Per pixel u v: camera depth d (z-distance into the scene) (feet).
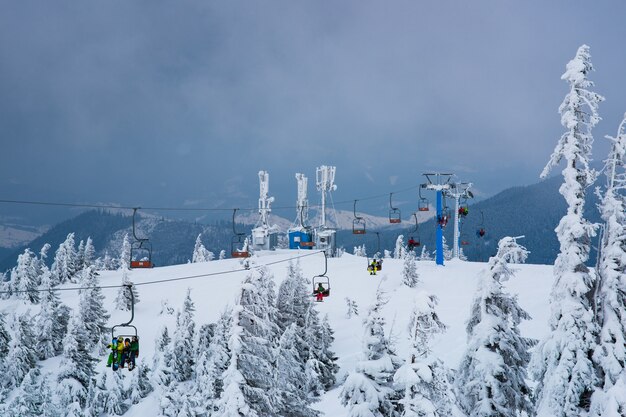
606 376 65.72
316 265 310.86
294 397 81.35
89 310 224.12
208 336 180.04
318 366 160.76
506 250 71.31
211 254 508.12
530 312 192.95
